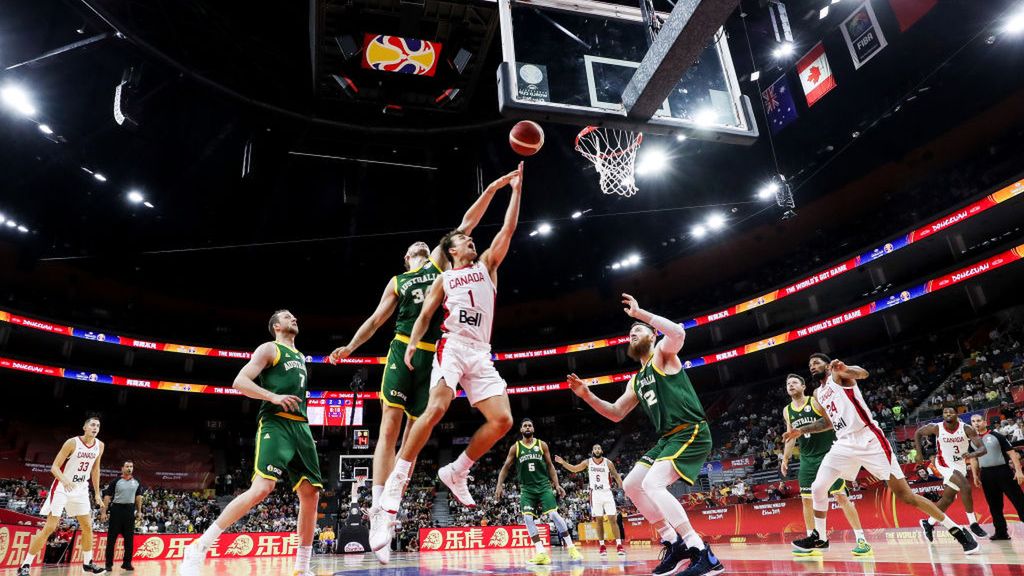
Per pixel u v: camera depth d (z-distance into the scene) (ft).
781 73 79.20
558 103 25.21
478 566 25.14
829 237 101.96
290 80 70.64
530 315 129.18
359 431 75.82
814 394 22.67
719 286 114.83
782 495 61.98
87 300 107.65
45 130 70.23
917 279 85.46
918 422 72.54
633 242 115.44
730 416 108.58
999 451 27.76
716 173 95.50
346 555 53.57
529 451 29.63
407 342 16.17
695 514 60.29
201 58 67.41
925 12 62.23
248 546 51.37
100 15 59.62
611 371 121.90
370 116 75.25
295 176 91.66
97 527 50.37
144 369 115.34
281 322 18.48
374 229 105.81
